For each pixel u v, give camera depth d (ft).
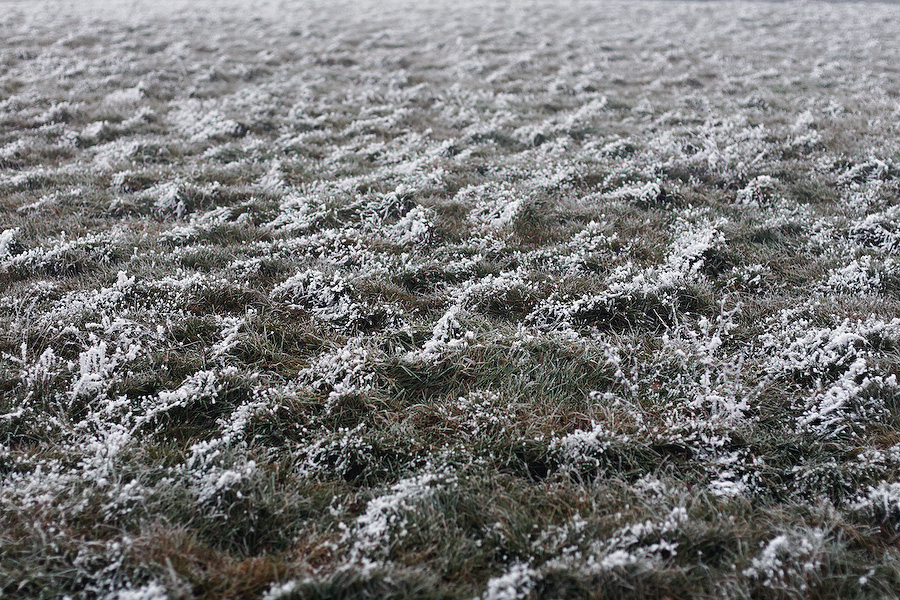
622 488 11.10
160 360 14.05
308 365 14.25
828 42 57.26
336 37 60.23
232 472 10.61
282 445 12.09
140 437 12.12
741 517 10.48
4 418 12.08
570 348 14.51
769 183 24.35
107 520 10.16
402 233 20.97
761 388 13.24
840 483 11.14
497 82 44.88
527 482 11.39
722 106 37.40
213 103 38.50
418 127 34.68
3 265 17.56
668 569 9.28
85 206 22.94
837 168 26.02
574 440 11.76
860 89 40.11
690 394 13.20
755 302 16.80
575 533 10.00
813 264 18.66
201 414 12.76
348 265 18.92
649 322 16.01
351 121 35.76
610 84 43.80
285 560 9.73
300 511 10.65
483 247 19.80
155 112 36.65
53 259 17.98
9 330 14.56
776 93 39.75
